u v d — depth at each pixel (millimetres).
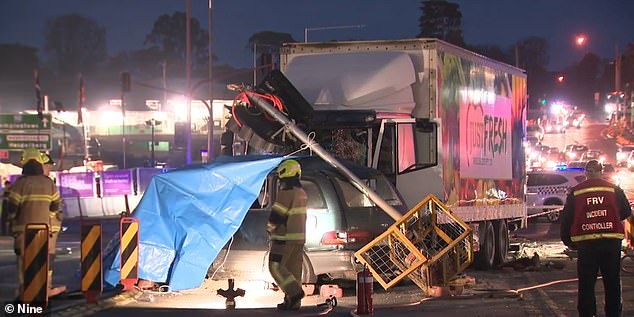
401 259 21297
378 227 21766
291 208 18703
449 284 21578
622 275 27031
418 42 26781
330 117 25219
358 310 18031
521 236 45969
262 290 22469
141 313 18062
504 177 33281
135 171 61312
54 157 119812
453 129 27750
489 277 26906
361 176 22203
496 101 32625
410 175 26094
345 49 27469
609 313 16484
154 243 20984
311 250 21031
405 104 26406
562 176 58062
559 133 178000
